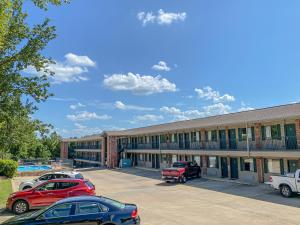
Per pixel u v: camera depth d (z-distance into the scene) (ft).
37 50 56.54
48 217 34.63
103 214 34.94
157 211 54.70
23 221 34.45
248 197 67.05
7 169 116.16
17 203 53.52
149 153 159.53
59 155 275.39
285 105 97.50
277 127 86.79
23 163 183.83
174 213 52.85
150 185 92.89
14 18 53.83
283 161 84.17
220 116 123.75
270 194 69.87
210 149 110.32
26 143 62.59
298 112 76.13
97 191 83.20
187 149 123.34
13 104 55.52
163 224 45.29
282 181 66.85
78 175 75.36
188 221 47.11
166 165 143.13
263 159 90.17
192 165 104.94
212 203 61.46
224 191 76.38
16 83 55.72
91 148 231.71
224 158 106.63
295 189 64.54
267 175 88.79
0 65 53.21
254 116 93.40
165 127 144.25
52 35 57.52
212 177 106.42
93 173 142.20
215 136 112.06
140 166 169.07
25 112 57.16
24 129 59.36
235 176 101.30
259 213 51.65
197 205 59.72
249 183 89.25
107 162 178.50
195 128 116.26
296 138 80.89
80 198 36.35
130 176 122.62
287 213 51.21
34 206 53.83
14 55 54.75
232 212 52.95
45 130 61.62
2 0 46.01
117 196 73.61
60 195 54.65
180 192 77.15
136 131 167.53
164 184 93.97
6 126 57.11
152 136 157.99
